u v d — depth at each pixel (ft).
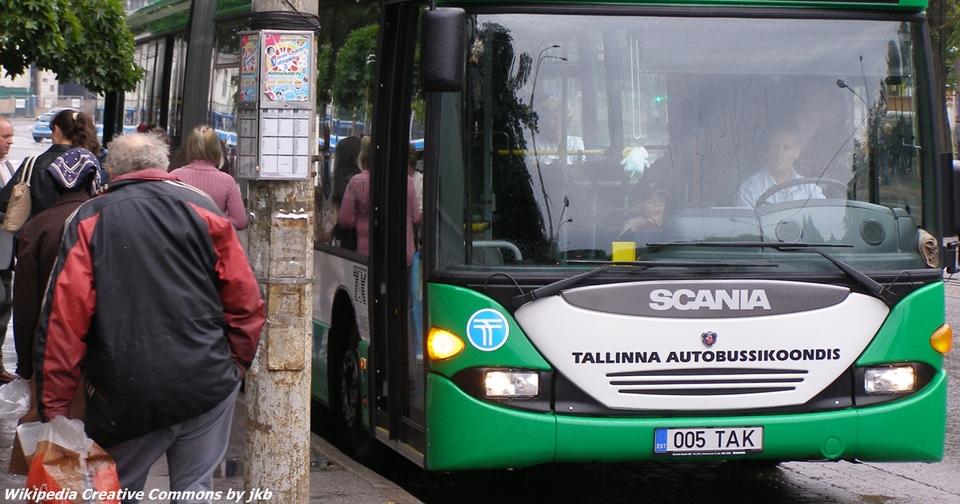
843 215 25.30
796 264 24.84
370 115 29.25
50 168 27.04
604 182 24.72
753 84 25.38
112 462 18.19
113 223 17.95
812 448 24.71
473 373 24.17
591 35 25.02
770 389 24.58
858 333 24.90
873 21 25.90
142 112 56.95
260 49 20.70
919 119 25.99
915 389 25.35
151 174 18.42
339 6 33.01
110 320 17.83
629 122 24.95
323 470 27.91
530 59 24.80
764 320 24.52
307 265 21.12
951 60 118.11
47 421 17.81
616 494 29.63
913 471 31.96
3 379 37.70
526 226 24.53
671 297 24.34
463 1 24.82
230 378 18.61
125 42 53.06
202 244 18.31
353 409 31.55
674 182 24.89
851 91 25.67
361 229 29.91
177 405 18.12
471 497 29.35
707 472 31.94
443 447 24.35
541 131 24.71
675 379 24.31
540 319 24.08
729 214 24.90
